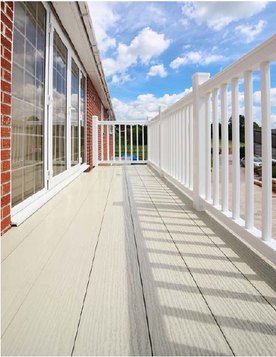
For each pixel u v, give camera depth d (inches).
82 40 145.7
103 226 70.2
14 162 76.0
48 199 99.3
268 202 47.3
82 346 29.2
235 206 60.7
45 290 40.1
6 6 64.7
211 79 72.3
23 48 82.1
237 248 55.7
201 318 33.7
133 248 55.8
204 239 60.8
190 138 100.7
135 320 33.3
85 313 34.8
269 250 45.3
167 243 58.5
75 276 44.3
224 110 66.1
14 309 35.6
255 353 28.1
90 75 211.9
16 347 29.1
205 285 41.4
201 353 28.1
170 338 30.3
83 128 199.5
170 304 36.6
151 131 243.4
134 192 117.7
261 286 41.1
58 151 126.3
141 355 27.9
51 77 108.8
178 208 89.4
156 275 44.6
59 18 120.6
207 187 80.0
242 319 33.5
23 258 51.0
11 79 68.4
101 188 127.9
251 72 52.6
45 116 102.6
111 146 509.7
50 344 29.5
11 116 73.0
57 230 67.0
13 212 73.6
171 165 143.5
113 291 39.8
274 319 33.5
